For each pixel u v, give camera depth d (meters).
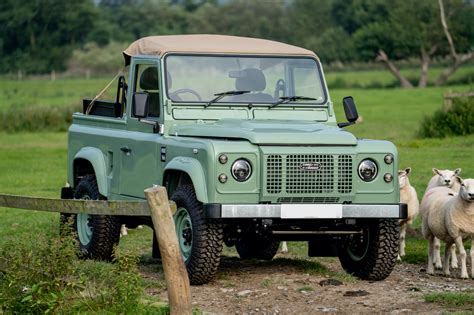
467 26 114.06
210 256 13.70
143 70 15.62
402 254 17.12
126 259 12.02
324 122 15.44
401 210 14.00
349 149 13.86
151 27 152.00
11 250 12.98
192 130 14.48
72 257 12.18
